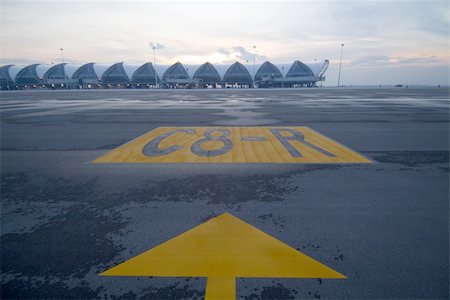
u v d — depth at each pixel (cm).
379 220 366
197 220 371
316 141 858
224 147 786
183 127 1145
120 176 550
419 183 500
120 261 287
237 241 320
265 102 2552
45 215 390
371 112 1641
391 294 240
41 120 1384
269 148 771
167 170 584
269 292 245
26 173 573
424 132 998
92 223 366
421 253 294
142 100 2984
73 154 724
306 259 287
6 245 317
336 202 422
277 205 414
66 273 271
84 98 3481
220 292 245
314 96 3553
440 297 237
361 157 673
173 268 276
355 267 274
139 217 381
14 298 241
